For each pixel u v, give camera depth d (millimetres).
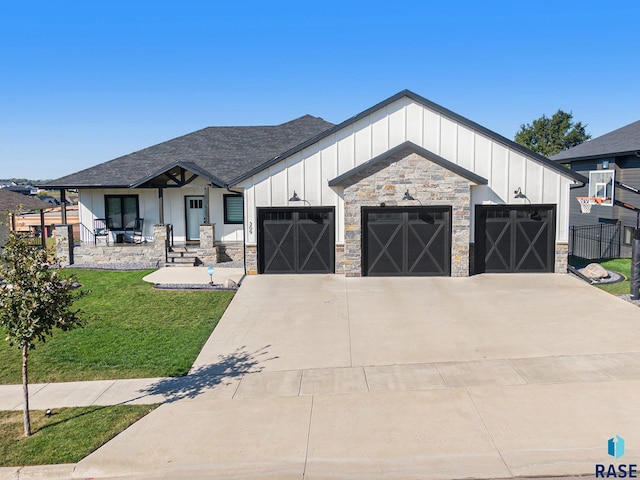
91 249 20438
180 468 6672
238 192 21734
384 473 6367
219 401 8508
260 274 17719
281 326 12258
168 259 20188
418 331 11531
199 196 22453
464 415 7582
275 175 17453
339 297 14562
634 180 20438
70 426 7875
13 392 9281
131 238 22438
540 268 17281
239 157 22891
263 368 9844
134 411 8281
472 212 17094
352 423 7543
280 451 6914
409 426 7363
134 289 15992
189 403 8492
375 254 16969
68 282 8039
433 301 13906
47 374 10016
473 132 16953
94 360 10586
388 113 17125
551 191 17016
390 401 8172
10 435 7672
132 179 21281
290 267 17734
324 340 11211
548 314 12477
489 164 16969
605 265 19141
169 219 22547
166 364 10258
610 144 23094
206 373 9734
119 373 9930
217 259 20344
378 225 16859
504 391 8312
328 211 17469
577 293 14398
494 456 6559
